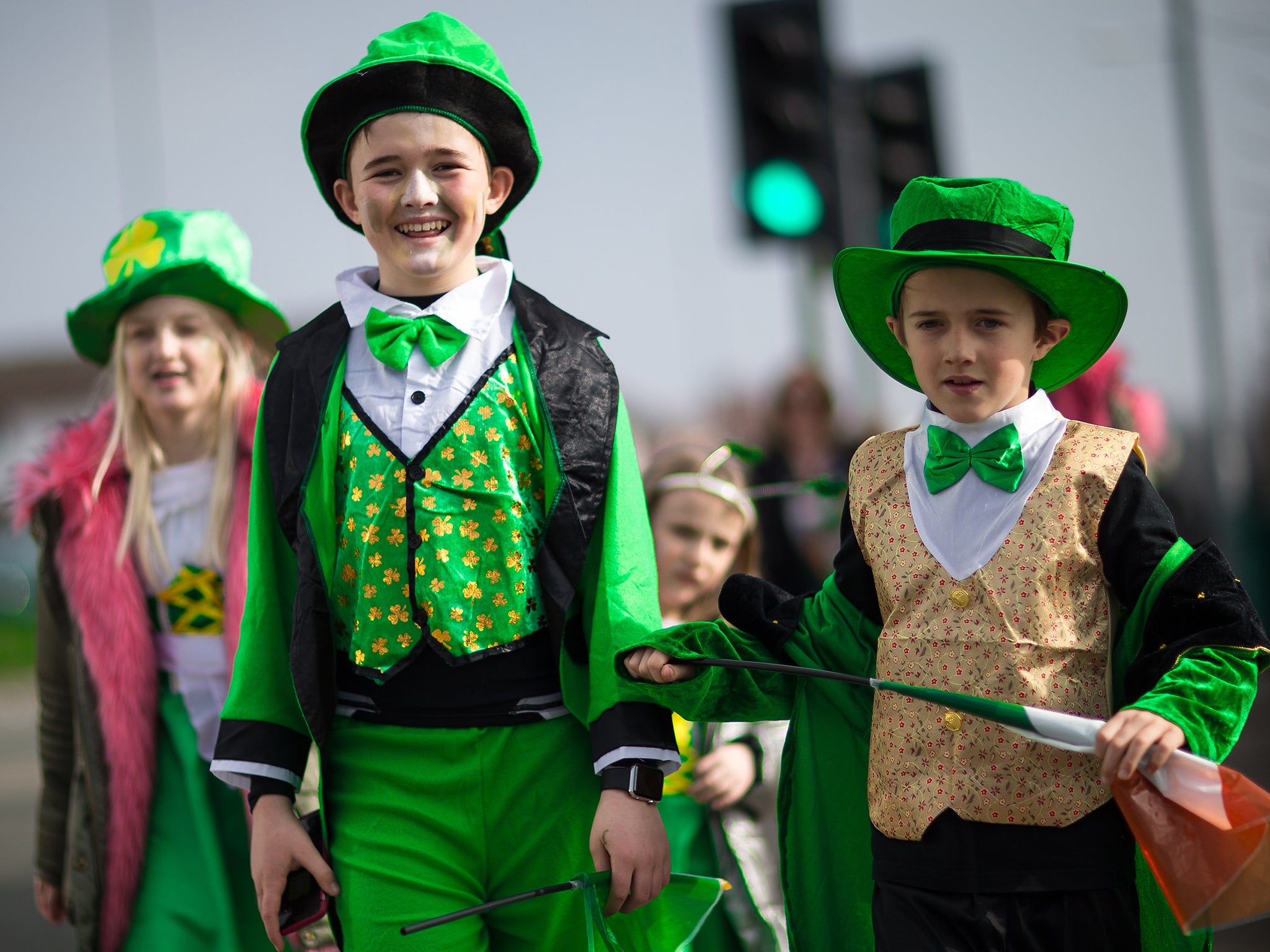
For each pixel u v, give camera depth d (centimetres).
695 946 1027
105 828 1037
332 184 844
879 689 771
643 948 799
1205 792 656
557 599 783
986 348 746
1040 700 721
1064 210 772
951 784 731
